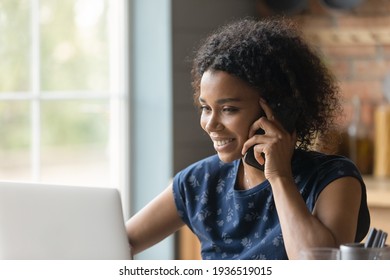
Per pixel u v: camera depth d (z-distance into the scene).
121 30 6.95
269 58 3.19
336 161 3.25
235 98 3.15
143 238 3.58
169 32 6.70
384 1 7.01
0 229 2.99
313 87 3.32
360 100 7.07
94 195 3.05
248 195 3.30
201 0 6.83
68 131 7.14
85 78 7.13
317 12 7.15
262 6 7.11
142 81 6.91
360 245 2.73
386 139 6.75
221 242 3.37
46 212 3.02
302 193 3.23
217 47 3.23
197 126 6.86
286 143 3.17
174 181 3.59
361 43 7.07
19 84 7.10
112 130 7.05
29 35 7.09
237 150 3.22
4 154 7.12
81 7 7.13
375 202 5.71
